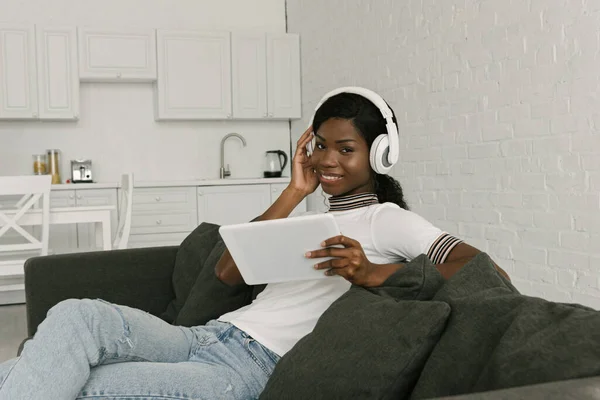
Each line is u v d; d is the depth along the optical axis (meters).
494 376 0.99
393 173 4.86
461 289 1.29
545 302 1.10
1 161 5.87
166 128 6.32
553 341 0.97
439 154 4.32
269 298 1.67
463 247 1.48
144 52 5.91
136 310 1.53
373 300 1.33
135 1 6.17
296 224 1.34
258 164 6.62
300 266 1.44
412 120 4.60
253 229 1.38
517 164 3.64
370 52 5.11
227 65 6.16
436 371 1.12
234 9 6.47
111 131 6.18
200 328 1.68
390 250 1.58
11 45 5.54
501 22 3.72
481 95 3.90
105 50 5.80
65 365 1.25
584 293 3.23
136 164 6.25
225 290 2.21
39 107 5.63
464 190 4.09
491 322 1.11
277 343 1.56
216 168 6.48
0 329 4.54
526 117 3.57
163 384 1.38
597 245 3.15
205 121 6.43
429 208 4.44
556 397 0.74
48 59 5.64
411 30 4.56
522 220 3.62
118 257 2.72
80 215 4.23
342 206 1.70
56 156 5.85
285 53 6.33
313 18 6.07
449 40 4.17
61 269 2.65
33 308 2.62
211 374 1.46
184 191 5.89
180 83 6.04
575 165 3.26
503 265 3.78
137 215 5.77
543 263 3.48
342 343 1.27
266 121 6.62
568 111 3.29
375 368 1.19
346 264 1.39
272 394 1.34
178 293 2.63
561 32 3.32
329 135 1.67
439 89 4.29
